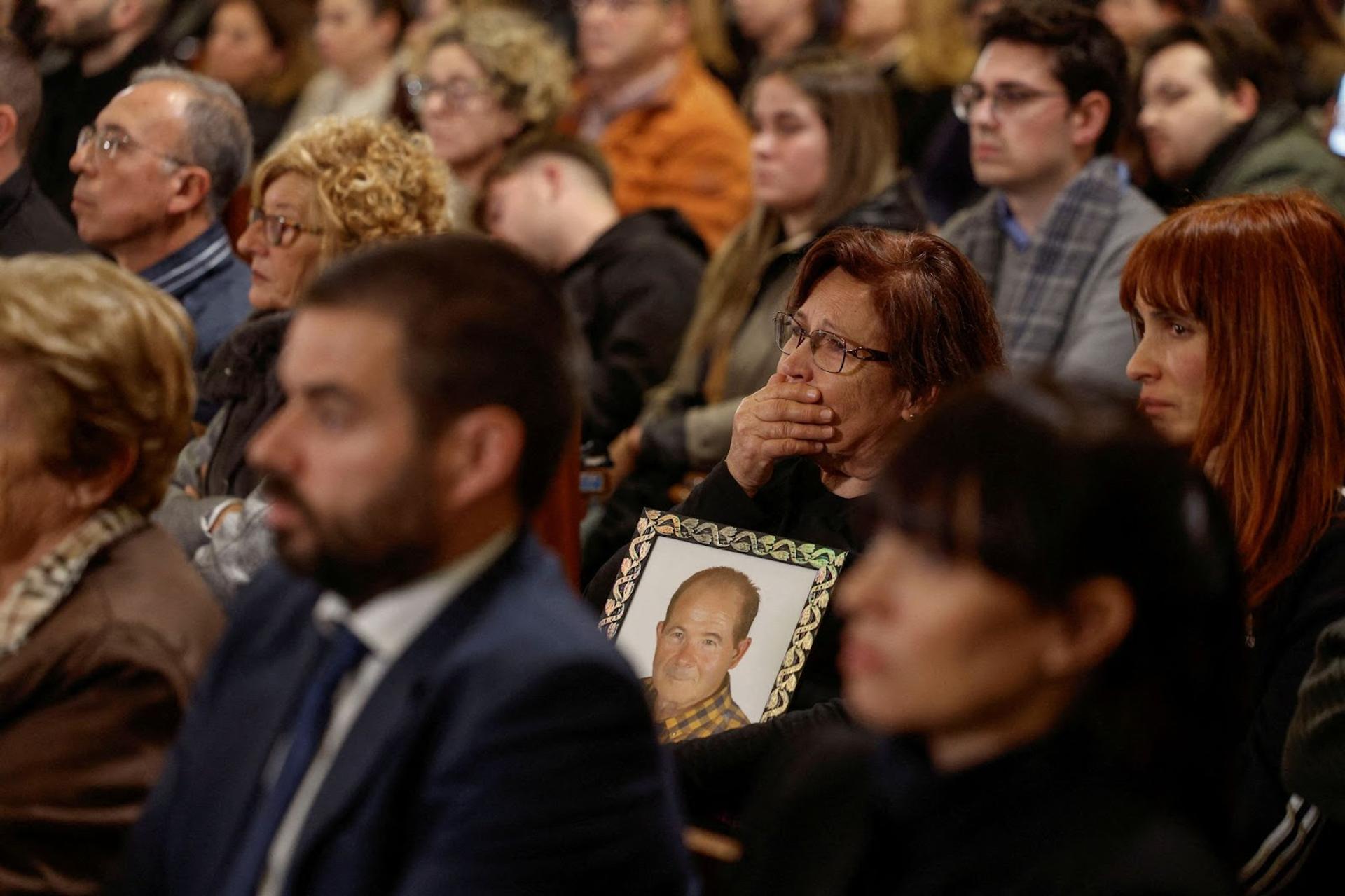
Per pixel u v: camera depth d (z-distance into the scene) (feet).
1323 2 21.09
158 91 15.29
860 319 8.82
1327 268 8.72
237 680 6.40
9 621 7.32
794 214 16.40
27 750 7.14
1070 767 4.82
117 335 7.43
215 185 15.47
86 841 7.16
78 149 15.37
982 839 4.85
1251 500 8.61
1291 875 7.75
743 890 5.58
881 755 5.21
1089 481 4.61
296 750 5.85
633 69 23.18
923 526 4.72
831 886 5.22
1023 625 4.68
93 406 7.38
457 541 5.78
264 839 5.78
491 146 20.45
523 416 5.73
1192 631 4.79
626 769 5.63
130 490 7.74
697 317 16.70
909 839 5.07
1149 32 20.95
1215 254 8.80
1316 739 7.21
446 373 5.57
